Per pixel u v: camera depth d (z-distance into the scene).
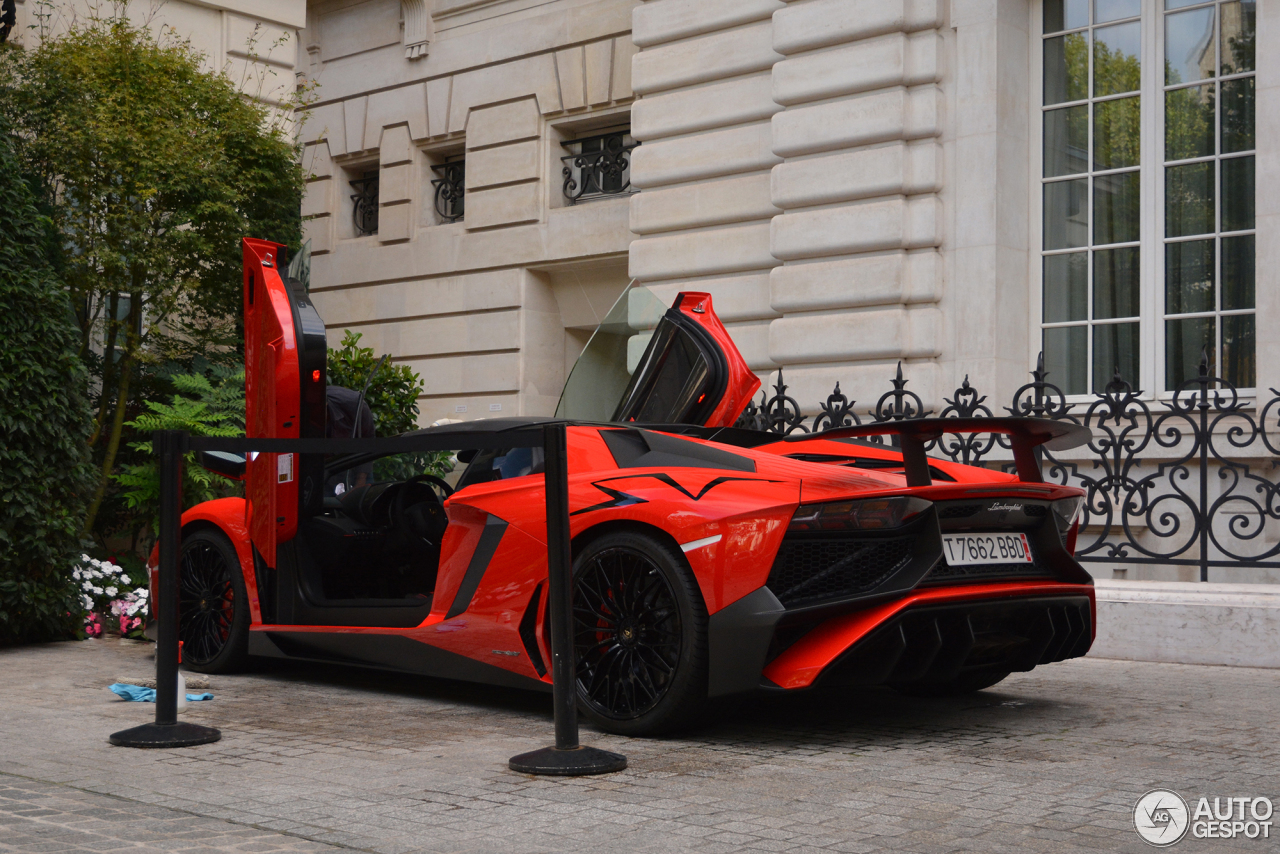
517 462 4.34
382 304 13.22
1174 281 8.11
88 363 8.18
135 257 7.68
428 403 12.79
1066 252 8.48
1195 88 8.08
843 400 7.08
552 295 12.39
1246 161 7.86
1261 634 5.42
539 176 12.09
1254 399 7.60
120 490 8.05
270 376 4.84
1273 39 7.57
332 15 13.77
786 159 9.17
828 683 3.56
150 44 8.66
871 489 3.52
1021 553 3.87
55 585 6.20
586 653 3.87
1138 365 8.21
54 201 7.82
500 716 4.16
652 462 3.97
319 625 4.78
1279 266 7.45
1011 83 8.51
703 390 5.26
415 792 2.98
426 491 4.88
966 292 8.41
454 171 13.05
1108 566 7.71
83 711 4.23
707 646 3.54
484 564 4.14
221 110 8.68
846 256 8.84
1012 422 3.54
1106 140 8.41
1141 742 3.64
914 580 3.47
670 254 9.94
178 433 3.76
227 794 2.96
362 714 4.20
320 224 13.83
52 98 7.86
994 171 8.33
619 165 11.72
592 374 6.71
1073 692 4.70
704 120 9.74
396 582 5.06
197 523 5.45
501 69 12.36
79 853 2.41
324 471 5.11
